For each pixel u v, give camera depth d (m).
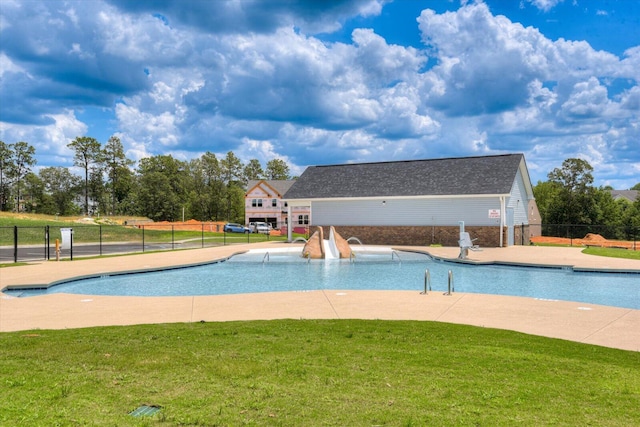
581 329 8.41
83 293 14.46
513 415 4.35
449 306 10.80
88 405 4.57
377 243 34.66
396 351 6.66
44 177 96.19
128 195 102.75
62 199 94.62
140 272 18.58
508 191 30.28
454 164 35.16
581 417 4.32
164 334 7.78
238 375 5.49
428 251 26.78
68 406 4.54
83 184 99.12
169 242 41.91
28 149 92.75
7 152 91.19
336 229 36.03
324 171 39.50
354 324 8.69
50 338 7.48
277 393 4.89
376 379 5.37
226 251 27.88
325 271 19.59
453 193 31.80
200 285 16.03
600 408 4.56
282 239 45.91
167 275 18.56
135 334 7.79
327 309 10.52
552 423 4.18
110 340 7.33
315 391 4.95
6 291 14.09
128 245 37.59
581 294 13.99
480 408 4.51
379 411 4.42
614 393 4.97
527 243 37.06
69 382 5.26
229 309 10.59
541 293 14.18
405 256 25.20
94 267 19.31
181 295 13.91
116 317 9.75
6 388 5.05
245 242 40.72
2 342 7.17
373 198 34.31
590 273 18.36
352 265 21.64
